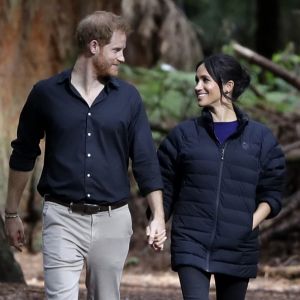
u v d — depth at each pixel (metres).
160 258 28.59
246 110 34.59
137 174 10.69
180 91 35.00
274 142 11.60
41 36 31.84
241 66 11.59
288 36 55.44
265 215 11.52
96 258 10.56
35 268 27.39
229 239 11.20
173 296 18.41
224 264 11.20
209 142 11.40
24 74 31.64
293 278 25.30
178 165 11.54
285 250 29.25
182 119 34.34
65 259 10.42
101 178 10.44
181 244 11.23
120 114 10.51
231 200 11.26
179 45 42.00
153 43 41.91
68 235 10.48
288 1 55.62
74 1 32.53
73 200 10.43
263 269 25.67
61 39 32.25
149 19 41.56
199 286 11.06
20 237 11.01
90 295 10.77
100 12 10.57
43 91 10.59
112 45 10.42
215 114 11.58
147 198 10.72
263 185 11.59
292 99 37.34
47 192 10.60
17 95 31.39
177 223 11.36
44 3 31.69
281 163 11.60
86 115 10.45
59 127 10.48
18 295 15.48
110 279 10.65
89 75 10.52
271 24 52.00
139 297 17.91
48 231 10.55
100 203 10.45
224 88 11.47
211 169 11.30
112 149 10.52
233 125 11.51
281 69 33.34
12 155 10.87
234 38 58.03
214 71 11.45
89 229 10.49
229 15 58.41
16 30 31.17
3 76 30.92
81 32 10.45
